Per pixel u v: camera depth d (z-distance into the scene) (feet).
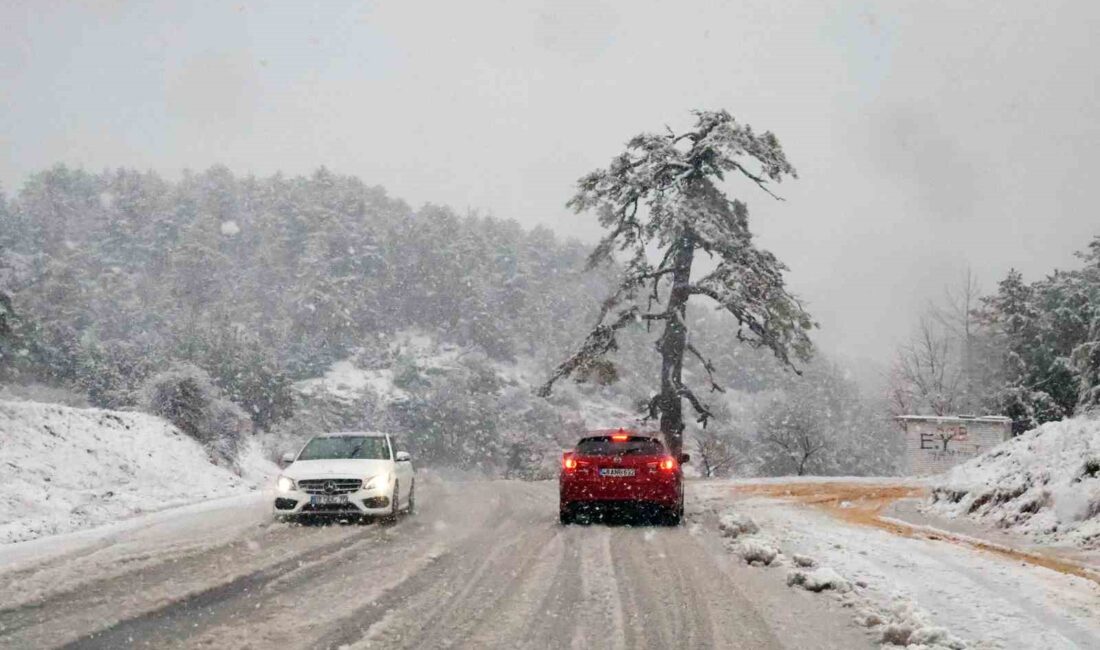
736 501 62.64
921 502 57.47
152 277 442.09
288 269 454.40
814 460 246.47
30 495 41.83
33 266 359.87
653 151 119.65
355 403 312.09
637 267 122.83
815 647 18.49
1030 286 173.99
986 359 188.34
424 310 483.51
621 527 41.14
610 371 124.47
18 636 18.79
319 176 508.12
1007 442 53.98
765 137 117.80
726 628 20.11
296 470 41.47
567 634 19.39
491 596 23.50
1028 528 39.29
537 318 493.77
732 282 115.03
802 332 117.19
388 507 41.09
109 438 57.52
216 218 485.15
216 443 73.46
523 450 281.33
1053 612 21.58
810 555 31.09
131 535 35.55
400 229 510.58
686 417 339.36
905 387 212.43
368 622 20.25
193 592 23.61
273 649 17.83
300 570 27.32
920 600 22.97
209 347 247.29
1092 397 123.85
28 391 222.07
